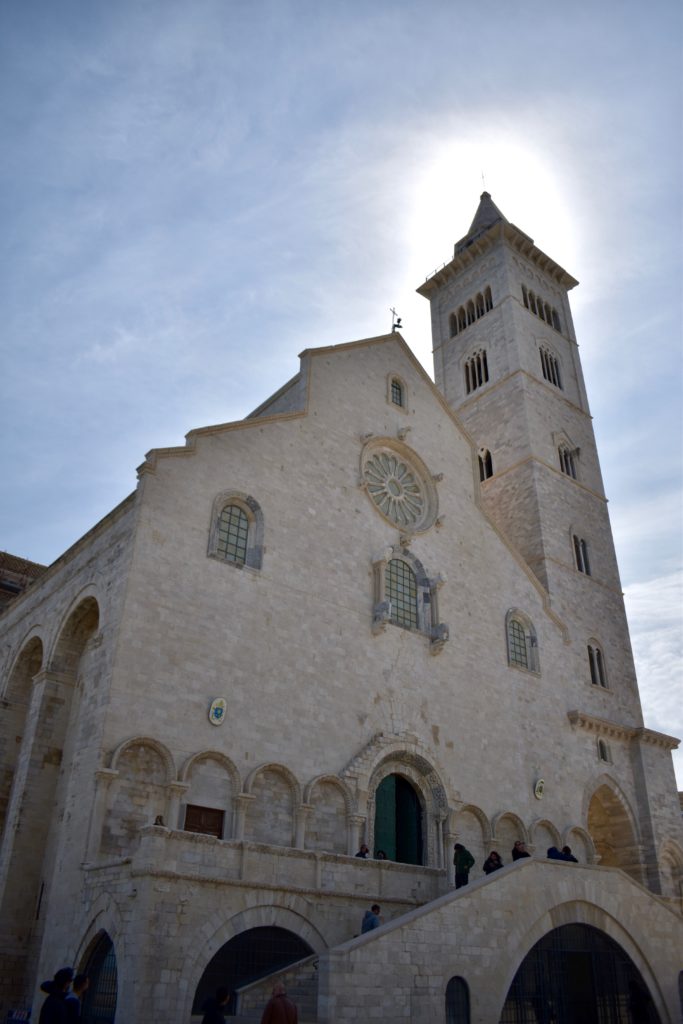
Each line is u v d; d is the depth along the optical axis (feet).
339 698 113.29
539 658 150.41
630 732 161.07
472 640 138.92
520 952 89.51
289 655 109.91
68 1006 54.29
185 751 94.32
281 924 84.02
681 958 108.37
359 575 125.70
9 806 114.83
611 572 187.62
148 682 94.17
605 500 199.62
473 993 82.38
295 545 118.32
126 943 73.10
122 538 103.30
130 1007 69.15
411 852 116.37
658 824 154.61
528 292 221.66
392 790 118.21
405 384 153.69
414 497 145.18
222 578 106.93
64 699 110.22
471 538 150.41
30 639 124.26
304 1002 78.23
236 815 95.71
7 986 92.38
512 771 133.39
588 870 102.94
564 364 216.13
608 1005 97.71
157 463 106.11
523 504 181.47
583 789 145.69
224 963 81.30
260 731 102.27
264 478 119.14
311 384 134.82
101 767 87.04
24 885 98.58
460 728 128.26
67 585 115.85
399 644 125.80
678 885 152.46
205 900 78.02
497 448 195.11
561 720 148.77
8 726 123.85
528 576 158.92
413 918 80.38
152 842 75.72
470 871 118.83
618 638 177.78
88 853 84.02
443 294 238.07
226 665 102.27
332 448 132.46
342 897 90.17
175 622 99.40
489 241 226.17
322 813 104.99
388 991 75.20
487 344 213.05
